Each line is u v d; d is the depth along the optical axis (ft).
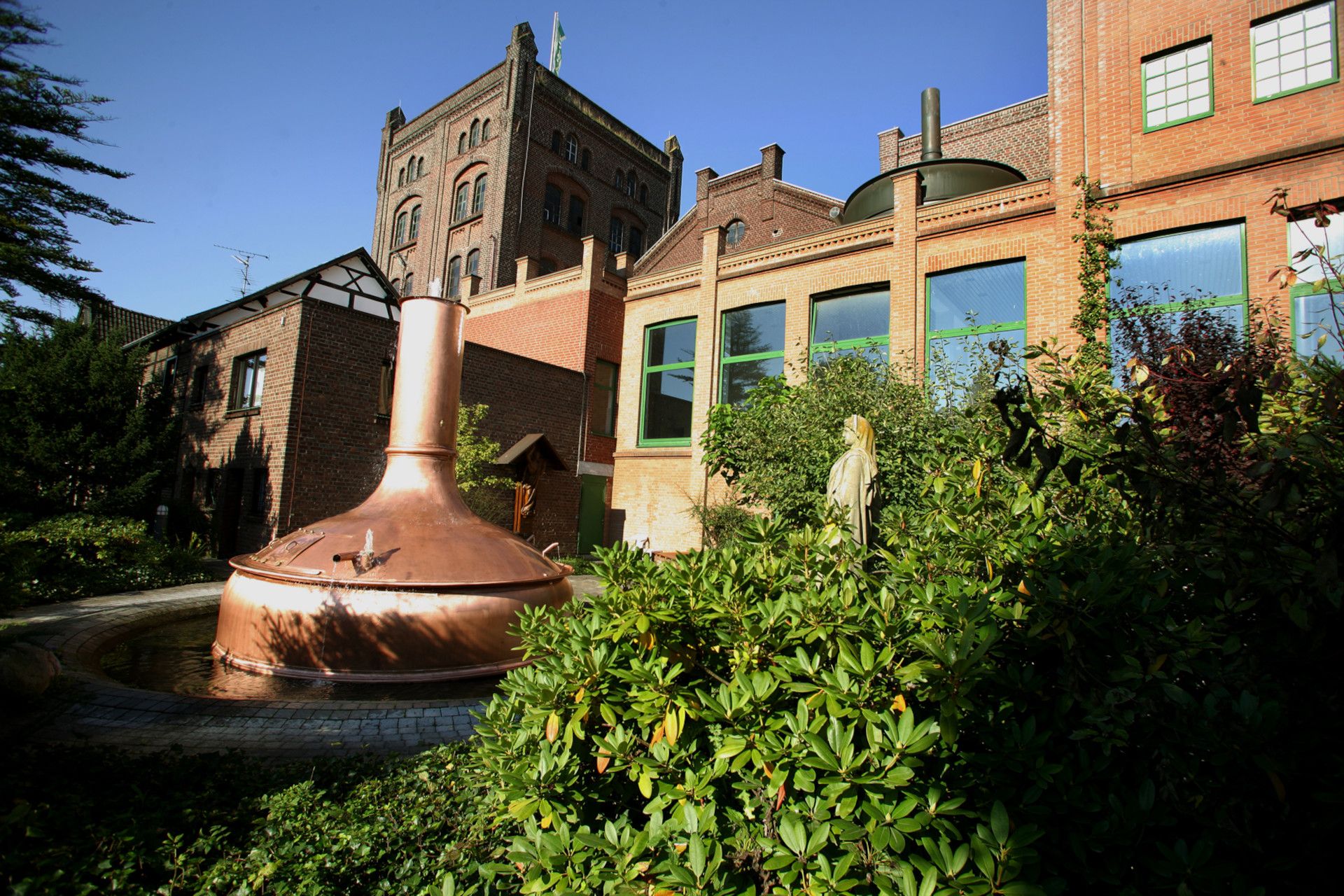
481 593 23.98
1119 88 39.22
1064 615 6.70
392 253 111.04
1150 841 6.02
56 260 46.26
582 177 101.14
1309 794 5.89
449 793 11.67
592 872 6.97
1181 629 6.52
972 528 9.73
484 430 55.52
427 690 21.83
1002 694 6.74
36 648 17.42
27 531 35.96
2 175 43.93
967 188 50.19
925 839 5.83
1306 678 6.41
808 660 7.09
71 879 8.76
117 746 14.76
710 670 8.11
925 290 45.52
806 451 33.50
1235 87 35.81
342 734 16.14
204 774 12.67
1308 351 31.71
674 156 116.88
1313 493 6.58
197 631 29.09
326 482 47.16
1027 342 40.78
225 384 55.57
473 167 97.25
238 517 51.93
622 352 64.80
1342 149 32.68
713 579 8.68
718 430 41.65
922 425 31.35
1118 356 29.58
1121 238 38.14
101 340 59.36
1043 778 5.94
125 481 52.85
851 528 10.09
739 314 55.67
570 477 62.08
